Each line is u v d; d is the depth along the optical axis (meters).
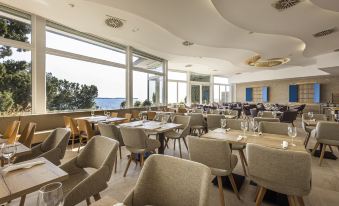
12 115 4.43
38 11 4.39
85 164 1.98
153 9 3.79
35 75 4.86
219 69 12.30
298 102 12.38
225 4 3.51
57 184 0.91
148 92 9.02
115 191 2.57
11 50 4.52
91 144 2.01
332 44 5.88
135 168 3.36
